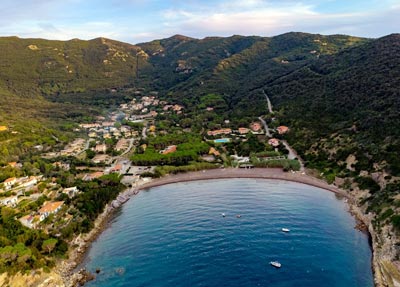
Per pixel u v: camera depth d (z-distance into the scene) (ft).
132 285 302.04
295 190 518.78
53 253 349.20
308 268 312.29
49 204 451.53
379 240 344.49
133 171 645.51
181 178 609.83
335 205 454.81
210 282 298.76
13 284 299.58
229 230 388.57
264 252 339.98
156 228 408.46
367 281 291.99
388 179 445.37
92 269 331.36
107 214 466.70
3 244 342.44
